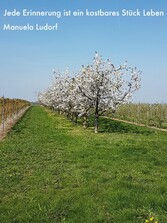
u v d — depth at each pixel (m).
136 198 10.84
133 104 67.69
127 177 13.85
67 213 9.97
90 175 14.55
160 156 19.34
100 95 35.12
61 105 48.28
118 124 46.22
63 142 25.56
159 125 44.50
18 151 21.14
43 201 11.02
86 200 11.03
